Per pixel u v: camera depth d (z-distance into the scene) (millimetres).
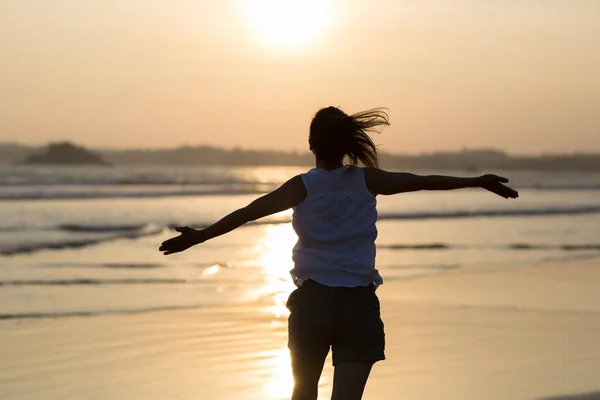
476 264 18484
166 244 4250
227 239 24734
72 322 10922
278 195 4406
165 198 47750
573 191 72625
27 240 21953
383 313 11719
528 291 14289
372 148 4551
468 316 11625
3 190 48781
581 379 8031
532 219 34469
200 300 13070
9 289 13742
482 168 163625
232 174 121062
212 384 7727
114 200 43688
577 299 13500
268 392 7480
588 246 23469
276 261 19047
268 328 10766
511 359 8883
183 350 9250
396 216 34812
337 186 4445
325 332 4363
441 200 52875
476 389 7566
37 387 7543
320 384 7559
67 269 16422
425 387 7598
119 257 18719
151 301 12875
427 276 16156
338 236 4391
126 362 8609
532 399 7250
